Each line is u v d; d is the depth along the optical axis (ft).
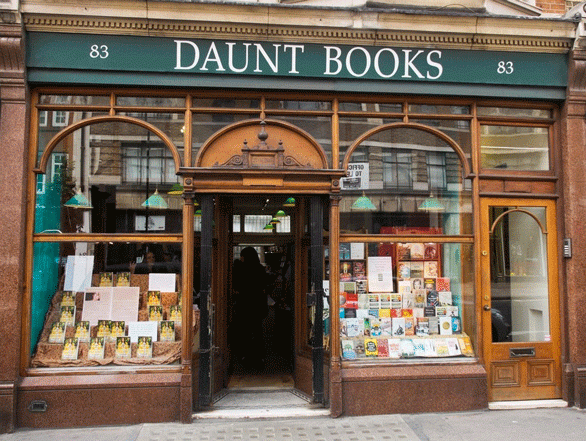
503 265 19.31
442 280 19.54
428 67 18.51
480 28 18.31
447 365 18.42
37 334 17.69
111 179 18.42
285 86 18.07
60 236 17.74
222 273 20.02
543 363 19.15
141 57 17.44
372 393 17.75
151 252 18.29
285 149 18.43
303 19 17.65
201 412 17.54
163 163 18.49
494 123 19.63
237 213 25.00
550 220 19.62
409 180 19.39
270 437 15.64
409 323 19.12
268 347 28.19
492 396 18.72
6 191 16.85
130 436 15.70
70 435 15.85
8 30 16.52
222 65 17.69
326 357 18.35
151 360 17.74
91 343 17.76
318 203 18.24
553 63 19.07
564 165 19.42
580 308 18.80
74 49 17.22
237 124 18.25
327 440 15.39
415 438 15.56
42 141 17.87
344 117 18.93
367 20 17.88
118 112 18.22
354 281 19.03
